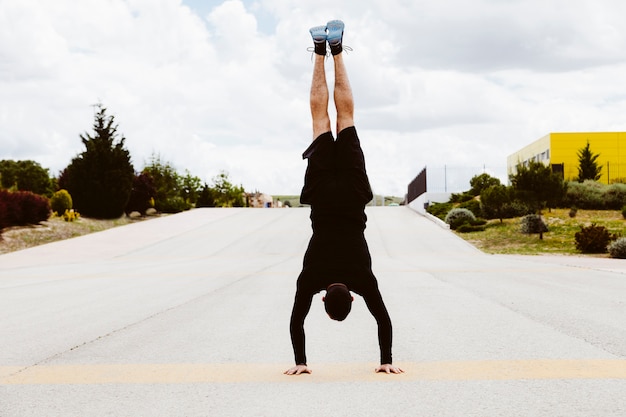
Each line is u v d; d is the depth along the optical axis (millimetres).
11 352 6312
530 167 32875
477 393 4348
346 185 4625
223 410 4031
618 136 56781
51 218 37906
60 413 4035
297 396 4336
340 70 4816
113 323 8266
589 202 40812
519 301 10055
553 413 3838
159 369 5340
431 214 46219
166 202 53938
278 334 7199
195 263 22656
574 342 6328
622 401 4090
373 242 31781
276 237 34625
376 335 7023
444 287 12523
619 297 10570
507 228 35906
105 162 41750
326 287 4629
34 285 14648
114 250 29391
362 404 4102
